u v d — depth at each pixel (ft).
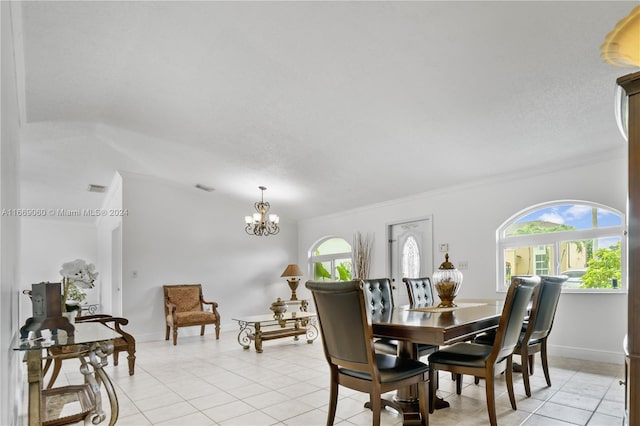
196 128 15.20
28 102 12.29
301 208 24.32
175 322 18.97
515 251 16.05
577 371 12.40
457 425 8.48
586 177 13.89
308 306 25.62
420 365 8.11
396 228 20.71
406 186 18.34
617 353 13.10
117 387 11.91
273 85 11.73
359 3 8.13
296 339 19.35
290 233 27.04
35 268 29.27
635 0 7.14
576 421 8.62
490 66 9.54
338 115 12.91
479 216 16.93
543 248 15.30
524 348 10.21
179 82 12.00
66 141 16.81
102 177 21.76
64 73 10.91
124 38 9.57
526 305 8.80
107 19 8.76
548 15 7.80
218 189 22.65
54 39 9.18
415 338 7.81
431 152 14.52
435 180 17.26
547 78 9.73
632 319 3.75
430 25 8.46
